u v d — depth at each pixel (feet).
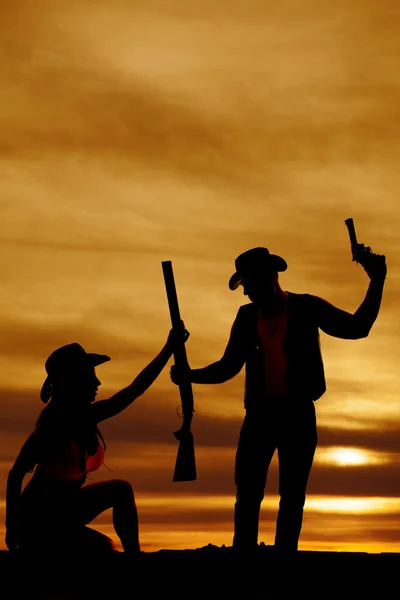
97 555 31.65
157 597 30.25
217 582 30.19
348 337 35.42
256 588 30.12
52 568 30.50
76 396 33.81
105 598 30.32
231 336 36.11
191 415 36.24
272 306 35.53
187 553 31.65
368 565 30.17
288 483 35.04
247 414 35.63
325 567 30.19
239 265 35.73
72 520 33.24
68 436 33.53
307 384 35.17
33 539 33.01
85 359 34.17
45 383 34.24
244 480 35.35
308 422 35.12
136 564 30.48
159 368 35.76
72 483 33.50
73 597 30.40
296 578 30.12
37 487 33.40
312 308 35.63
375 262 35.96
